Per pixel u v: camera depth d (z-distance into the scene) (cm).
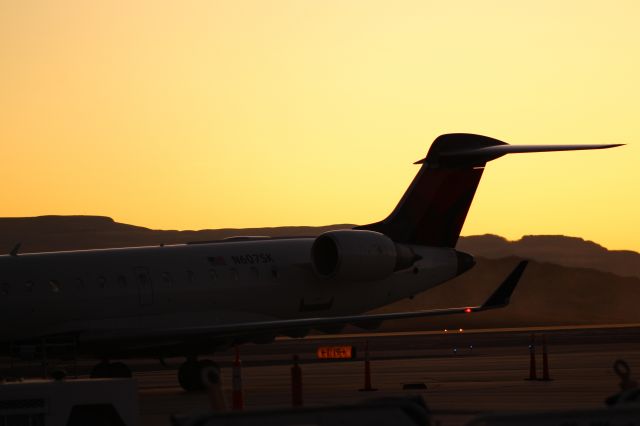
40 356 9269
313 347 19975
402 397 3328
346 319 9456
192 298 10019
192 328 9394
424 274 11469
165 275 9894
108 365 9719
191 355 9806
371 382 10006
